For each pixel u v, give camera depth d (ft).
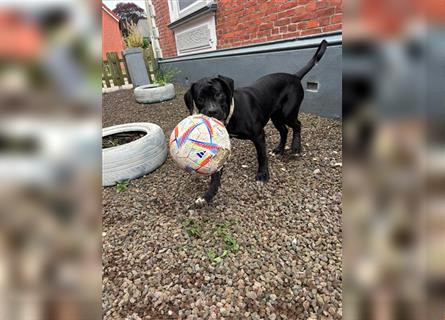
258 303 4.41
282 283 4.69
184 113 16.43
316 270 4.86
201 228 6.21
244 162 9.22
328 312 4.17
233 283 4.79
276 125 9.39
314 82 12.07
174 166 9.41
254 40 15.07
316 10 11.21
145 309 4.49
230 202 7.05
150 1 29.07
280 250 5.38
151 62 30.32
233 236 5.85
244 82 16.55
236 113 7.41
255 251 5.41
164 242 5.90
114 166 8.36
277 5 12.89
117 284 4.98
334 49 10.84
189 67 23.86
